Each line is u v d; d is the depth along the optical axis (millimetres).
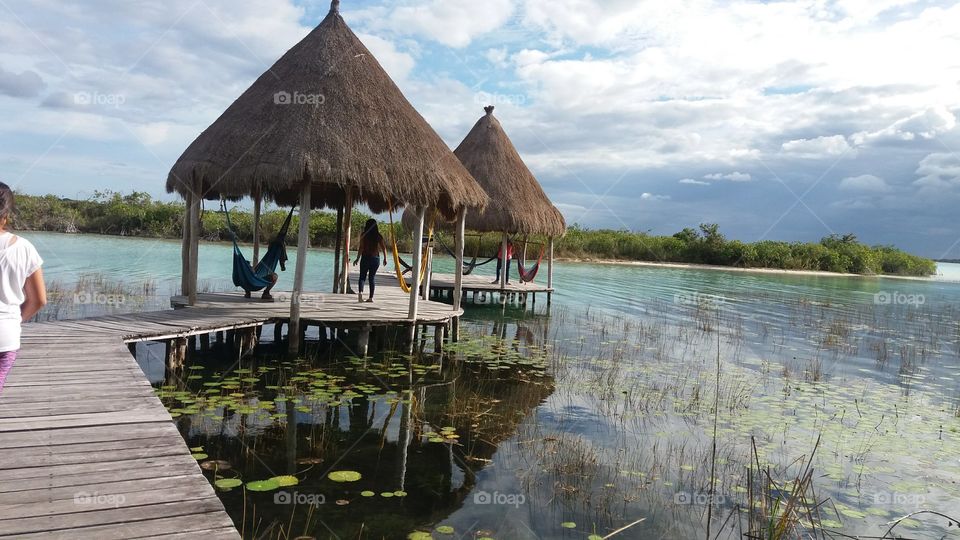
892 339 15328
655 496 5000
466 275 21359
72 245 30750
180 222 39281
